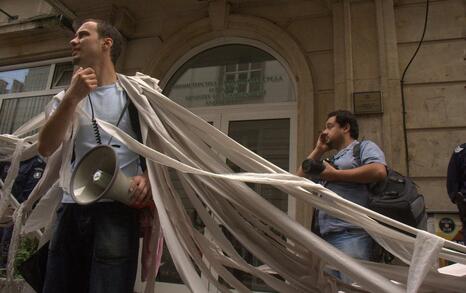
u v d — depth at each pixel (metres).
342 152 2.47
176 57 4.93
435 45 3.93
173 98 4.94
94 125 1.45
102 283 1.23
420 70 3.88
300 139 4.04
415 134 3.72
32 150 2.00
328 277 1.34
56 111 1.32
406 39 4.02
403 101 3.83
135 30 5.16
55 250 1.41
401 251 1.12
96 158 1.36
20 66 6.11
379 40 4.00
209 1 4.83
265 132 4.43
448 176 2.88
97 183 1.31
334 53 4.16
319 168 2.12
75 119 1.46
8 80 6.20
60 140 1.39
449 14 3.98
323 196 1.22
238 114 4.57
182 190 1.55
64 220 1.42
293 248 1.31
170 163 1.24
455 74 3.79
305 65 4.26
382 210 2.03
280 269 1.29
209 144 1.37
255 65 4.74
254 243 1.31
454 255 1.07
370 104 3.82
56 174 1.62
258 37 4.64
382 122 3.75
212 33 4.82
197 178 1.33
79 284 1.40
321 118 4.08
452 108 3.71
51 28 5.68
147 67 4.93
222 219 1.34
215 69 4.89
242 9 4.79
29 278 1.56
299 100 4.21
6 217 2.20
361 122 3.81
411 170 3.64
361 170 2.11
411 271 1.00
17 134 2.16
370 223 1.15
